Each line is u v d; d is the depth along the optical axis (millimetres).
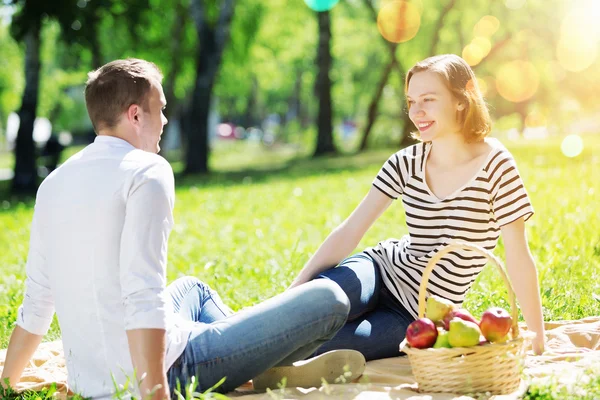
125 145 3652
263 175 26125
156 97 3766
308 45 41000
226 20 27781
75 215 3523
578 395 3631
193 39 30906
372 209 4750
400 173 4680
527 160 21000
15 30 21766
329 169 26281
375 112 35812
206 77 27922
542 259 7902
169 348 3619
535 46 34469
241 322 3748
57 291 3643
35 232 3783
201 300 4543
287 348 3766
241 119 75625
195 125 28203
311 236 11570
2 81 38438
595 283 6691
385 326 4586
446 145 4520
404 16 34531
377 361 4559
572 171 16375
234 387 3840
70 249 3543
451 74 4457
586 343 4852
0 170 41656
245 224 13609
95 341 3566
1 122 59188
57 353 5277
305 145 46031
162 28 30578
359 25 40469
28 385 4477
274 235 11930
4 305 7527
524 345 3936
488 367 3758
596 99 42094
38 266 3830
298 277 4738
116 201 3486
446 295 4566
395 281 4676
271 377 4047
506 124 48812
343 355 4070
